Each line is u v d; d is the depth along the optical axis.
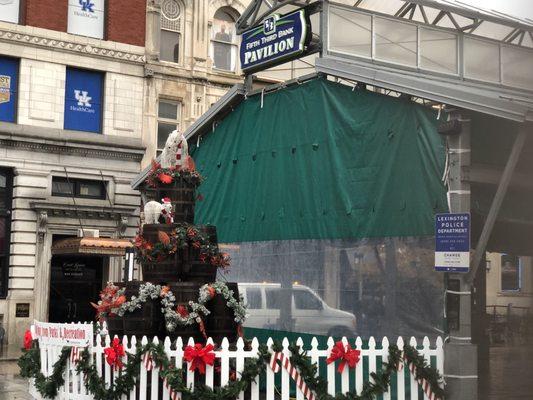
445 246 10.82
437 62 14.06
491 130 11.78
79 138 28.36
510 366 17.12
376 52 13.71
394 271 11.99
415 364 10.59
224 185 16.30
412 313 11.63
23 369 13.50
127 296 11.67
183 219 12.83
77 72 29.19
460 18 15.63
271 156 15.01
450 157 11.14
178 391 9.96
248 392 10.63
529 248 16.09
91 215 28.50
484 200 12.00
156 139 30.44
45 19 28.17
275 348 10.27
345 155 13.15
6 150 27.14
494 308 28.22
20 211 27.17
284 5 14.77
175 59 31.39
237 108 16.23
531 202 12.35
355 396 10.30
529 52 15.11
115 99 29.55
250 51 15.50
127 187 29.42
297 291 13.91
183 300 11.59
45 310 27.34
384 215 12.28
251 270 15.17
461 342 10.70
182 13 31.56
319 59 13.22
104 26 29.69
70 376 12.29
